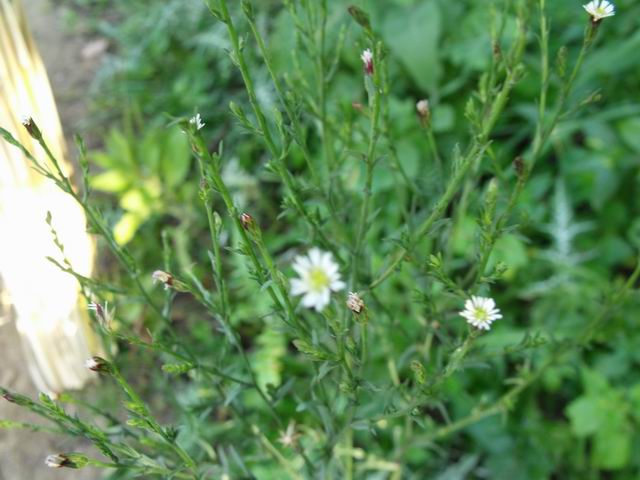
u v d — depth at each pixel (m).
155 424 0.16
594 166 0.36
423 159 0.36
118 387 0.30
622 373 0.31
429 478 0.29
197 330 0.33
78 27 0.53
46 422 0.31
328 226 0.24
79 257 0.27
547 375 0.30
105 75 0.47
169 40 0.47
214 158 0.15
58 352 0.29
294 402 0.28
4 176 0.24
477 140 0.17
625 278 0.36
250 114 0.42
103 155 0.38
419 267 0.20
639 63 0.39
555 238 0.35
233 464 0.25
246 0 0.16
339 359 0.16
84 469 0.30
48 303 0.27
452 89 0.39
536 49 0.39
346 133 0.22
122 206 0.37
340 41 0.21
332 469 0.24
